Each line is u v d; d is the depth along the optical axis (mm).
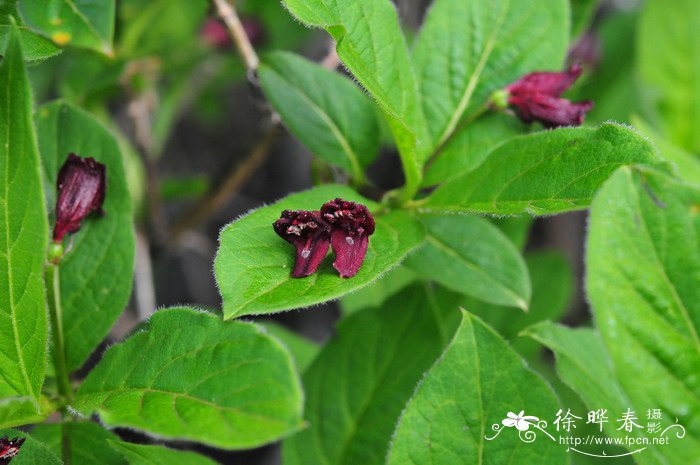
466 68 280
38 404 246
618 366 228
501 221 324
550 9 281
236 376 227
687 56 339
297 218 243
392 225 257
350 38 255
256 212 248
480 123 279
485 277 276
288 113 282
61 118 268
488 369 243
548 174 250
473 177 260
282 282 240
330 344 284
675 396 229
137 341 241
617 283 228
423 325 283
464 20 280
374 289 312
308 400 282
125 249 265
